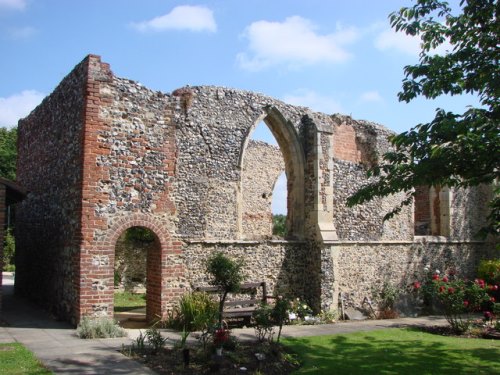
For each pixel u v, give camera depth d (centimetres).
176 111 1201
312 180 1396
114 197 1084
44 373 682
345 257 1435
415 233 1919
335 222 1446
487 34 728
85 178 1052
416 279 1619
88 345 876
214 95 1272
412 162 750
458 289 1197
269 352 845
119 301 1678
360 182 1525
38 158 1411
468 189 1861
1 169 3105
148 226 1123
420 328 1210
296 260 1365
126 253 1894
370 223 1530
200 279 1181
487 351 941
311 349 927
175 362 773
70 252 1096
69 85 1188
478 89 726
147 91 1159
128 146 1114
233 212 1266
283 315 926
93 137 1070
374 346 973
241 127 1306
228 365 761
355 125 1588
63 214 1161
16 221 1648
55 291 1179
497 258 1889
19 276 1579
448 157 695
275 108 1373
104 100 1091
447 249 1745
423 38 774
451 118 705
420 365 825
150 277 1177
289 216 1431
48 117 1341
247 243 1271
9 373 674
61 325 1059
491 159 673
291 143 1424
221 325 872
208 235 1210
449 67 746
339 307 1373
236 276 967
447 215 1778
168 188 1162
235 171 1281
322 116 1476
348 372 770
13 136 3203
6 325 1059
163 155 1164
